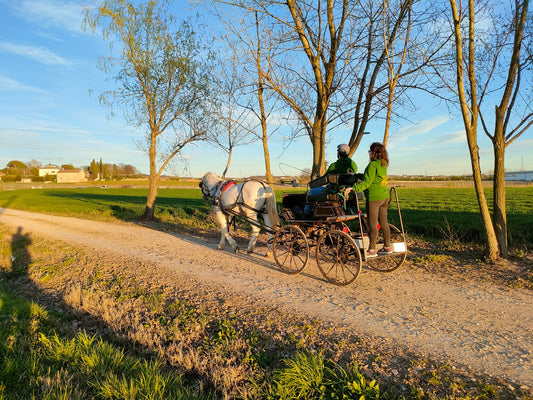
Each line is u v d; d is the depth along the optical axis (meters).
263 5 9.24
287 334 4.72
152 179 18.52
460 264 7.48
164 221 18.00
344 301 5.76
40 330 5.19
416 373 3.62
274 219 8.26
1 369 3.75
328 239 6.71
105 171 143.75
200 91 16.69
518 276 6.41
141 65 16.42
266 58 9.37
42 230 15.62
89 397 3.36
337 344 4.33
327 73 9.59
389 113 8.15
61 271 9.01
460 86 7.37
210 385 3.90
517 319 4.74
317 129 10.25
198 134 17.28
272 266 8.22
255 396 3.52
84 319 5.93
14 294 7.55
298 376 3.57
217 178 10.05
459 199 32.31
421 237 11.12
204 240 12.27
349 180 6.31
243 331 4.96
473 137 7.45
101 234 14.12
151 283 7.54
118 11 15.71
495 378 3.45
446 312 5.11
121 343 5.00
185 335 5.00
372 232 6.27
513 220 13.31
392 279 6.77
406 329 4.62
